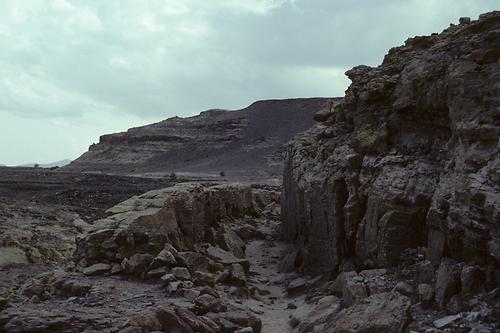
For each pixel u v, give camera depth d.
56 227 26.39
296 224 24.12
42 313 10.57
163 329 10.62
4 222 25.03
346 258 17.16
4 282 16.55
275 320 14.22
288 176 26.19
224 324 11.70
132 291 13.83
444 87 14.41
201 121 142.62
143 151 124.44
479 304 10.38
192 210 20.14
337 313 12.54
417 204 14.34
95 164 118.75
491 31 13.20
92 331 10.13
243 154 108.38
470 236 11.31
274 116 137.62
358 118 19.14
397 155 16.14
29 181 51.50
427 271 12.58
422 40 18.62
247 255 23.84
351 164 17.52
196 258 16.91
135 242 16.42
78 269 15.71
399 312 10.30
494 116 11.82
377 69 20.89
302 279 18.03
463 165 12.47
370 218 15.59
